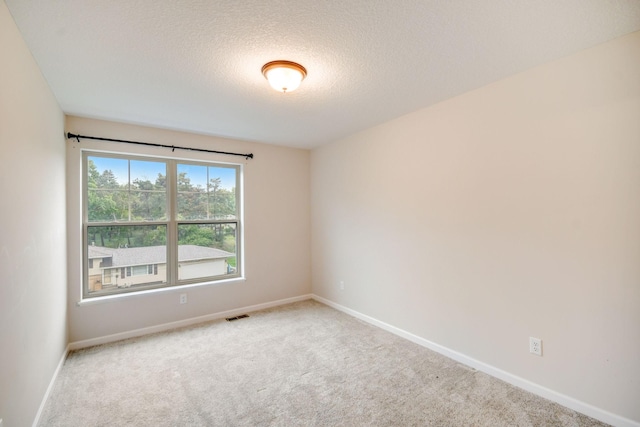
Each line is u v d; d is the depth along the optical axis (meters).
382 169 3.34
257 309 4.05
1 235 1.38
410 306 3.05
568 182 1.96
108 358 2.69
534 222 2.12
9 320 1.47
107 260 3.18
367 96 2.56
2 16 1.38
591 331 1.88
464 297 2.56
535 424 1.83
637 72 1.69
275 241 4.26
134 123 3.21
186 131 3.54
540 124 2.08
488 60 1.99
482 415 1.91
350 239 3.83
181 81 2.24
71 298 2.89
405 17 1.54
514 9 1.48
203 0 1.39
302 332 3.27
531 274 2.14
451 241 2.66
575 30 1.67
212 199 3.85
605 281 1.82
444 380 2.31
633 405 1.73
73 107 2.71
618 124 1.76
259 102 2.66
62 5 1.41
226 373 2.43
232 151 3.90
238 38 1.71
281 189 4.31
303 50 1.84
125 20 1.54
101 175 3.15
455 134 2.61
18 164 1.60
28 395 1.73
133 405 2.03
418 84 2.34
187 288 3.54
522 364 2.20
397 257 3.18
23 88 1.68
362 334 3.20
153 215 3.44
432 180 2.81
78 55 1.87
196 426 1.84
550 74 2.02
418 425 1.83
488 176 2.38
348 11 1.49
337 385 2.26
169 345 2.96
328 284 4.23
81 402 2.06
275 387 2.24
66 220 2.85
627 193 1.73
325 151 4.24
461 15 1.53
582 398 1.91
